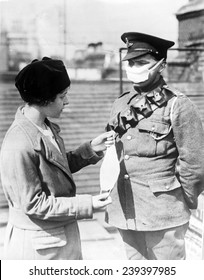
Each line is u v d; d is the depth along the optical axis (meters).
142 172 1.84
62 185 1.63
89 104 5.22
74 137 4.81
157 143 1.79
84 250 2.68
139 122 1.82
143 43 1.76
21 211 1.60
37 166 1.56
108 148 1.79
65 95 1.66
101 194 1.64
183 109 1.74
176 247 1.89
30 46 4.87
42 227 1.60
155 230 1.84
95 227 3.13
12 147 1.52
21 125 1.55
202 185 1.84
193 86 5.44
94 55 5.77
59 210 1.55
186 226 1.97
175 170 1.87
